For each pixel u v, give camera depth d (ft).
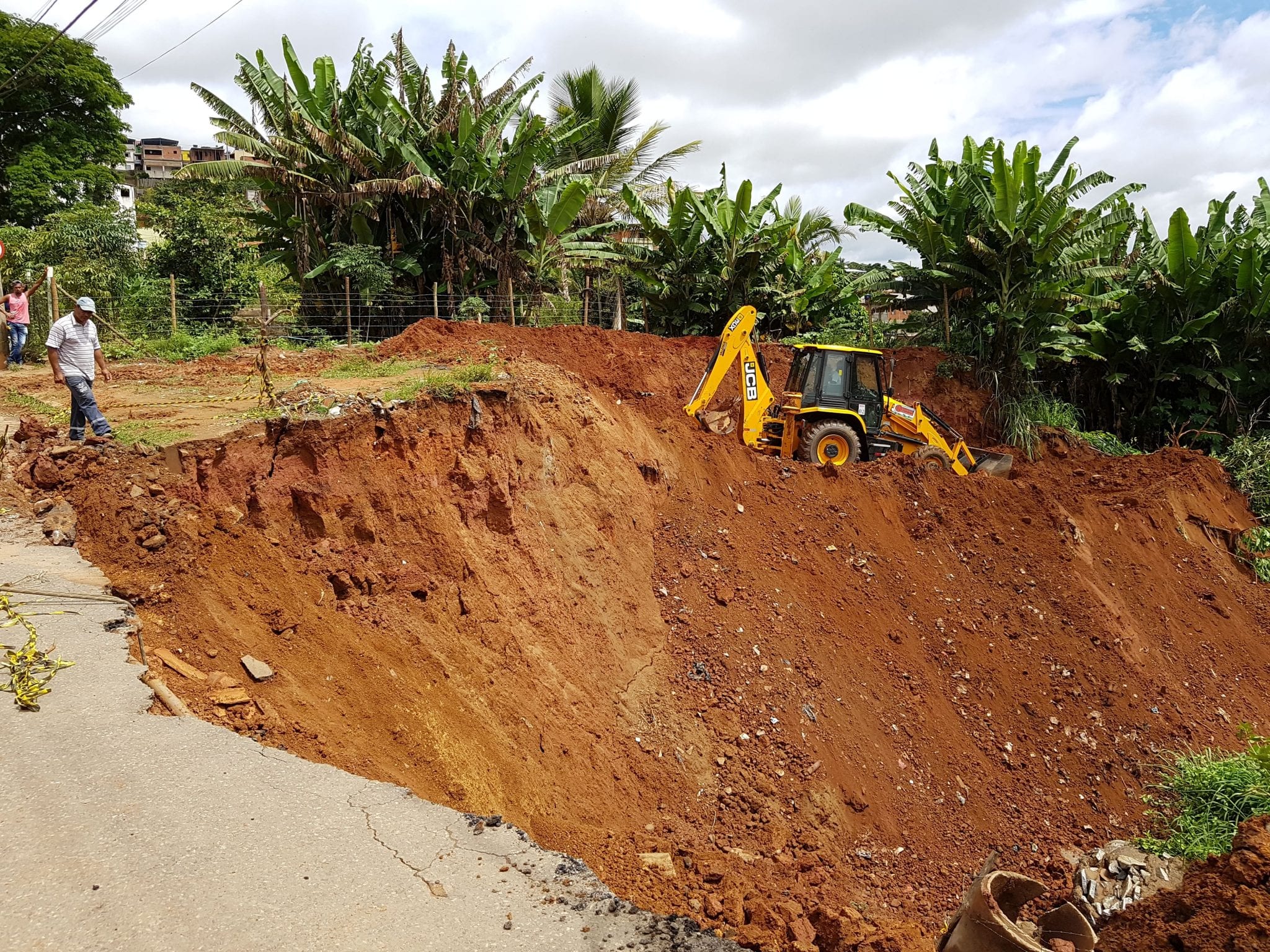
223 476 24.63
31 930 10.66
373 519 26.48
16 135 96.68
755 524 40.22
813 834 27.71
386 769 19.53
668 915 12.43
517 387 33.55
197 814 13.38
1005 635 41.32
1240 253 67.92
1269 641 52.42
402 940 11.19
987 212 64.44
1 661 16.78
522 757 23.68
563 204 66.39
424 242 68.03
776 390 61.98
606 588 32.40
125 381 38.52
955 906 27.48
